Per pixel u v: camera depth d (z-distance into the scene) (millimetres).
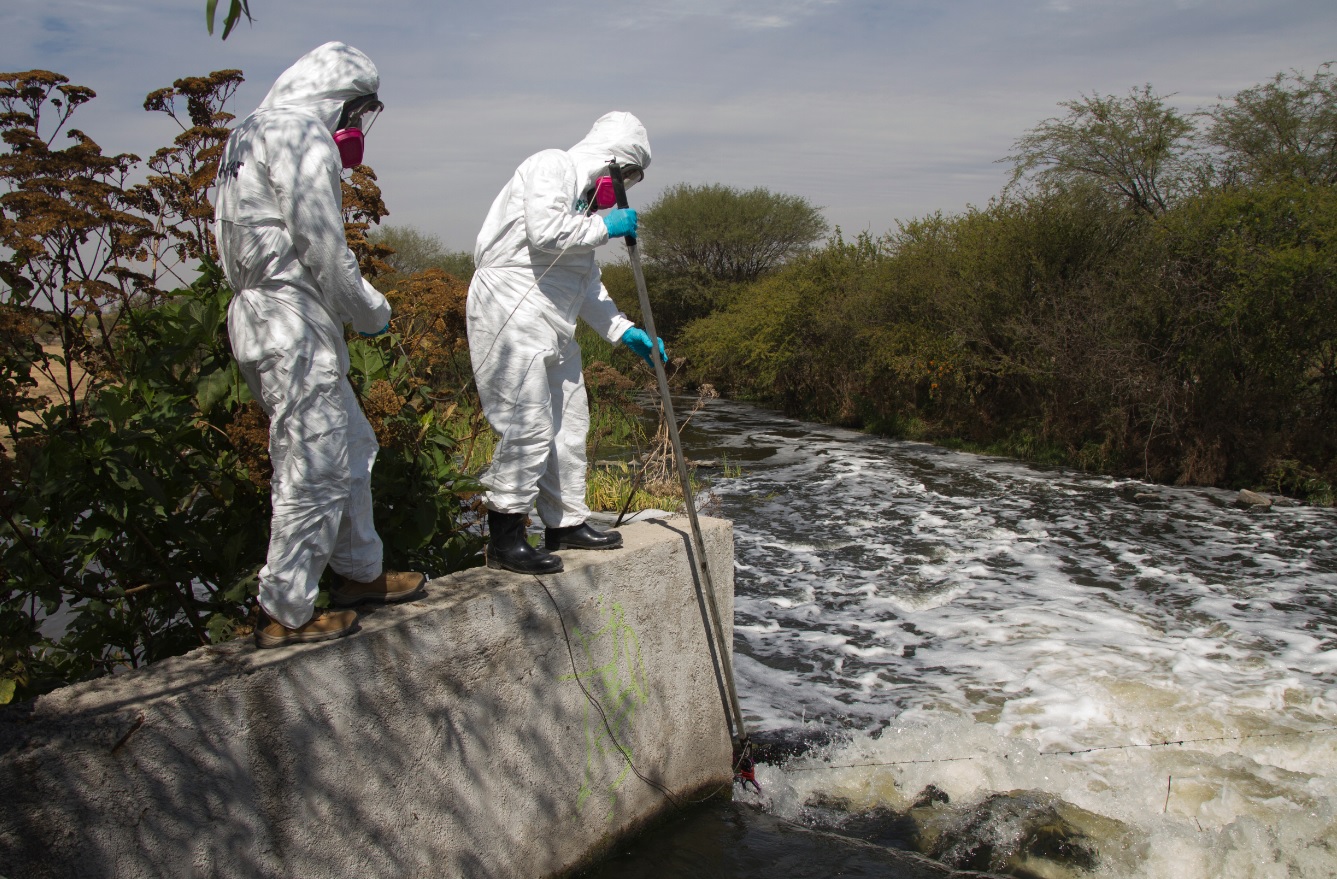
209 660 2418
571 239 3215
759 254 41250
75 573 3141
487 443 6023
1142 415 14000
